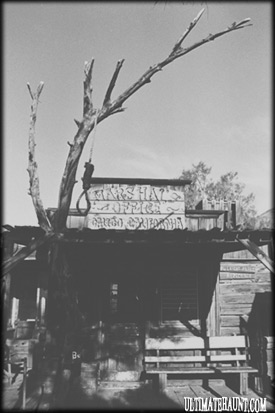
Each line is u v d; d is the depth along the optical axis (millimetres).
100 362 8391
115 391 7707
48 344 7039
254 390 7695
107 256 8945
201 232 6320
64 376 6883
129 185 9109
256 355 8250
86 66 7188
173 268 9008
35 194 7004
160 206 9047
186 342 8477
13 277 10109
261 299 8836
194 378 8250
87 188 7137
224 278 9156
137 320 8703
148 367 8211
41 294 9242
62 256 7258
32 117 7406
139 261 8984
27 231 7125
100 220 8891
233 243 6672
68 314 7250
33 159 7168
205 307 8859
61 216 6855
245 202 23250
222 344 8453
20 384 7910
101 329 8555
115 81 7281
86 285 8773
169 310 8844
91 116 7266
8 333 8828
